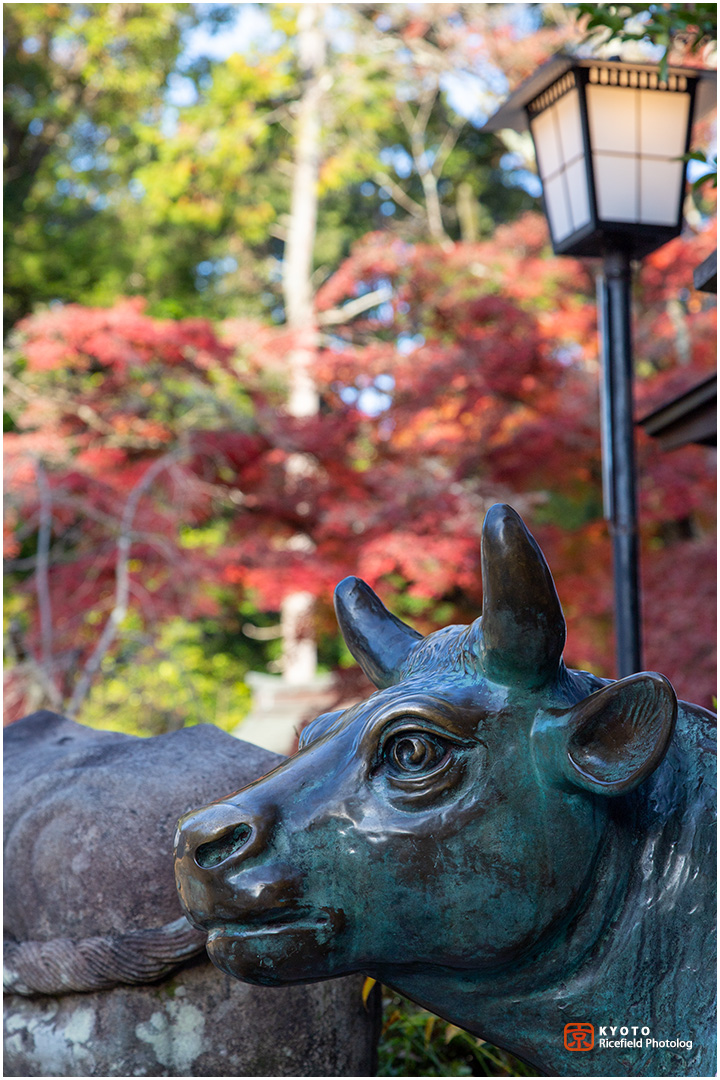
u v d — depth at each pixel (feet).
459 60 34.60
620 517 8.89
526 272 23.63
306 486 21.44
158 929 4.34
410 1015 6.62
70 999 4.46
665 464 19.53
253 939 3.05
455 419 21.33
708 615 16.94
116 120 39.24
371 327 26.05
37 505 21.12
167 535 20.53
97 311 22.59
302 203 38.86
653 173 8.85
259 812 3.10
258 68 38.75
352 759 3.16
